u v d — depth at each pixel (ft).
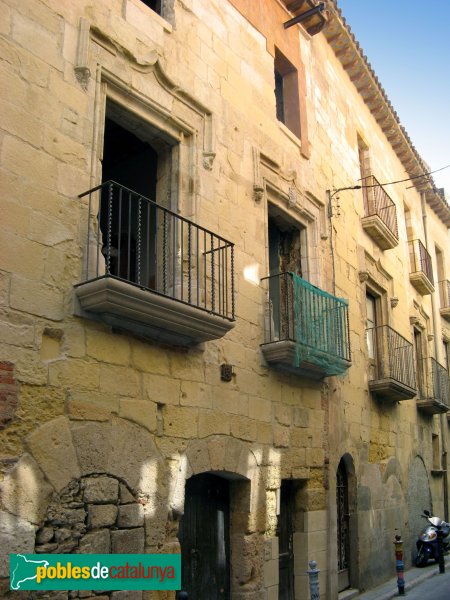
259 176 31.99
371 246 48.11
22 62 20.68
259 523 27.63
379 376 46.50
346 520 37.91
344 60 47.47
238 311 28.63
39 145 20.68
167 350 24.00
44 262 20.03
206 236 27.58
